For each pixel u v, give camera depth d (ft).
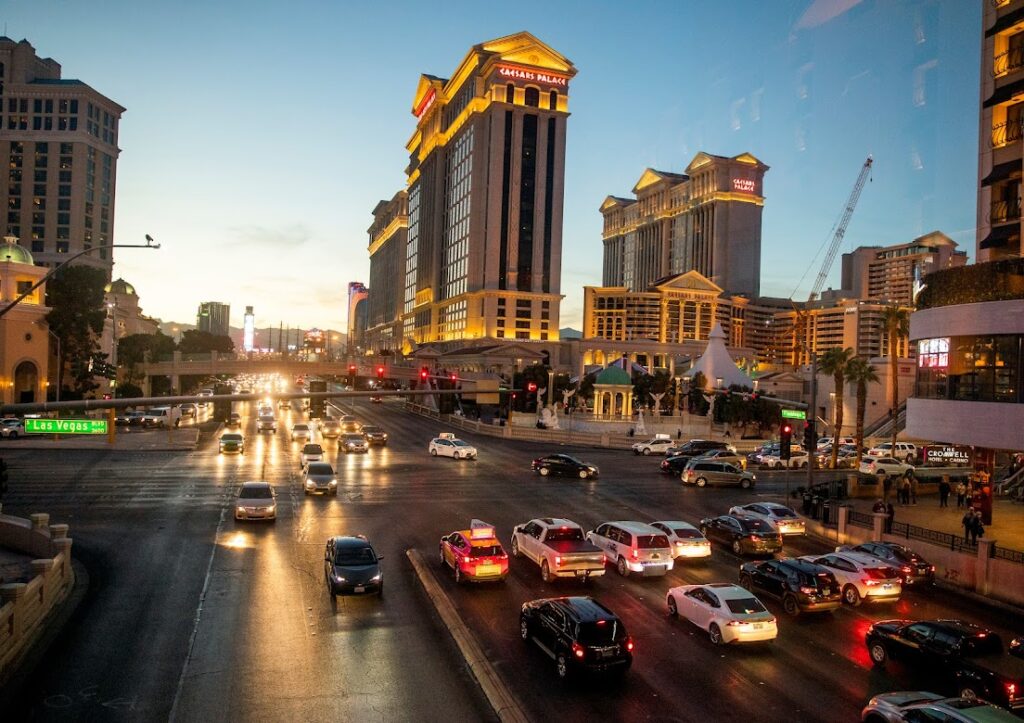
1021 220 127.75
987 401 92.43
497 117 519.19
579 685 50.11
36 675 49.16
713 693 49.67
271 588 69.46
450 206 610.65
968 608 74.69
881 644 56.13
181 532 90.84
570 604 53.83
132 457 159.53
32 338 223.10
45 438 188.24
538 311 529.04
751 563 76.64
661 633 61.52
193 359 322.14
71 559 77.56
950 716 38.55
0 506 90.22
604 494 131.03
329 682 49.26
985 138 136.98
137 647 54.34
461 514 107.96
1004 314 90.27
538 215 529.86
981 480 112.78
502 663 53.52
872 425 280.31
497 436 231.71
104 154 471.62
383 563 80.23
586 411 303.89
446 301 599.16
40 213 447.01
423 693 48.08
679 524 89.61
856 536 101.55
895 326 200.85
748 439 262.06
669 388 333.01
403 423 270.46
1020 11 128.36
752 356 607.78
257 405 348.79
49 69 474.90
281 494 119.34
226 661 52.19
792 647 59.77
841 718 46.42
